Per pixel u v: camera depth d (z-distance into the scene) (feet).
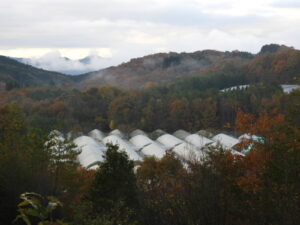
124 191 58.44
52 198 15.99
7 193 68.28
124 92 554.87
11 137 95.09
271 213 34.30
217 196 31.19
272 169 39.14
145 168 93.56
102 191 65.62
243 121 70.08
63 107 436.35
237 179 44.70
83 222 39.91
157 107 442.09
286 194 35.65
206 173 34.04
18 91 599.98
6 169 73.97
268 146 56.44
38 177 79.05
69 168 88.38
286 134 49.80
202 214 29.60
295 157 39.47
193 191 31.30
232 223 33.09
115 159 70.08
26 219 14.75
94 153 212.64
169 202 30.71
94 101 480.23
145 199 32.27
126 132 397.39
